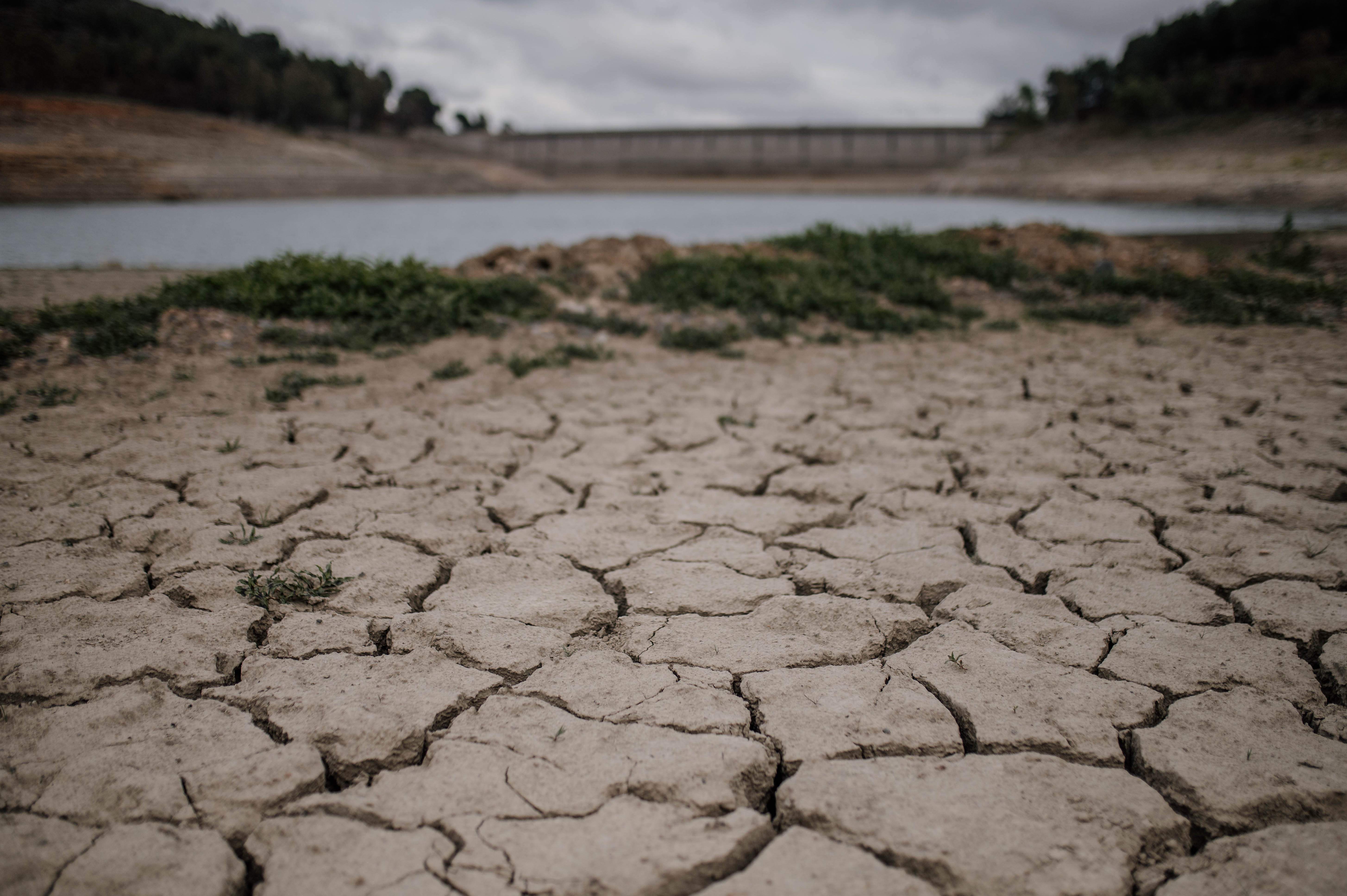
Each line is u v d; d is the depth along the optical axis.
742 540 3.46
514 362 6.32
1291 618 2.78
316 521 3.54
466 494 3.93
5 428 4.57
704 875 1.72
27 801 1.88
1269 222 26.75
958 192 68.62
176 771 1.99
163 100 73.44
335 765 2.07
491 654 2.56
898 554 3.32
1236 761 2.08
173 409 5.04
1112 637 2.70
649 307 8.33
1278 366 6.57
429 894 1.65
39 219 26.33
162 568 3.06
